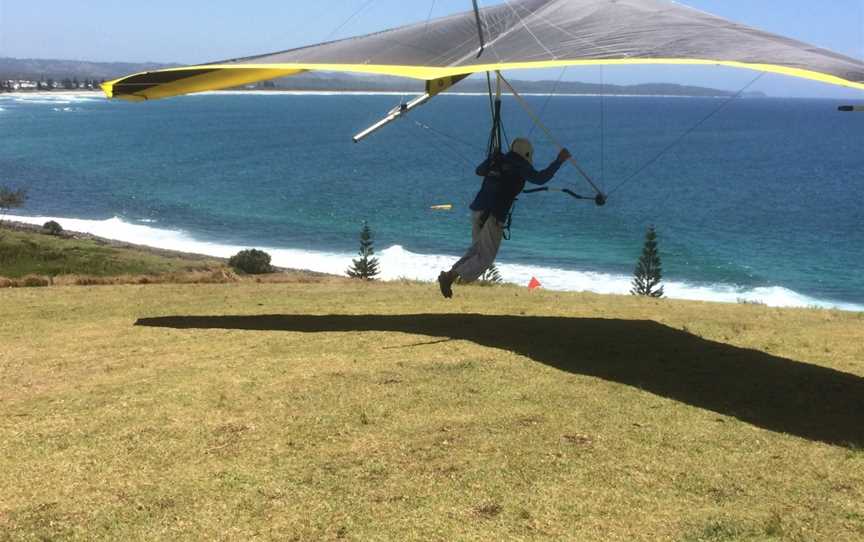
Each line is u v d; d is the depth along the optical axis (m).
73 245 39.56
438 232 65.19
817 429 5.54
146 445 5.23
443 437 5.33
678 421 5.69
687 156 139.75
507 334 8.36
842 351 7.70
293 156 132.62
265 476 4.73
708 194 91.06
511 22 8.90
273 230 65.31
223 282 13.02
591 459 4.98
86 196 81.94
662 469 4.83
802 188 97.31
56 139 151.50
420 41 8.78
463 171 112.31
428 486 4.58
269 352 7.61
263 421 5.65
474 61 7.48
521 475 4.73
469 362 7.17
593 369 7.01
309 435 5.39
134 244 51.75
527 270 50.12
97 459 5.02
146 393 6.32
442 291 7.85
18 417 5.80
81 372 6.97
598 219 72.56
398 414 5.79
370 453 5.07
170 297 10.84
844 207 81.62
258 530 4.09
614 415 5.80
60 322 9.12
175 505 4.38
